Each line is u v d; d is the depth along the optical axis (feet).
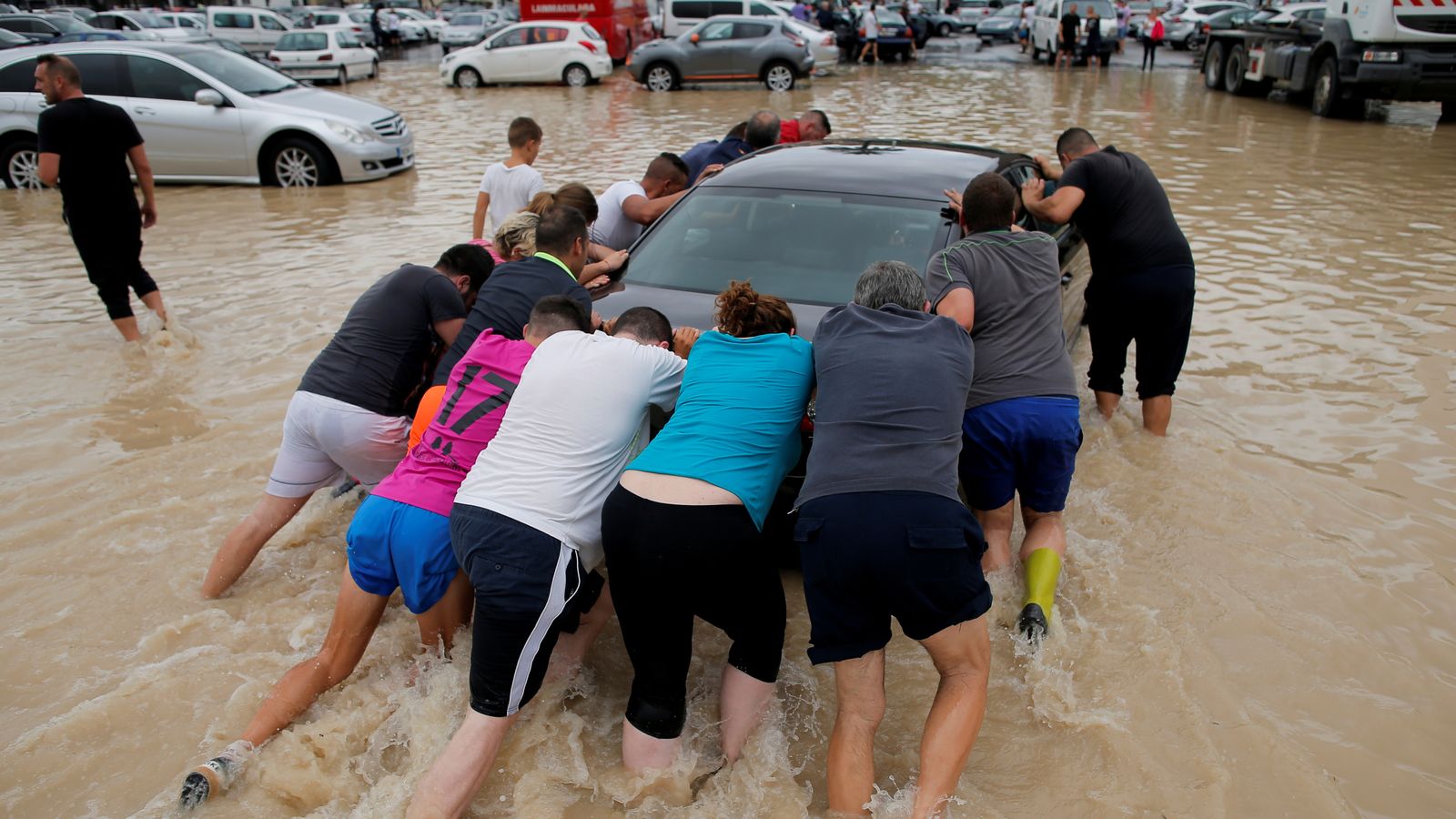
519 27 75.51
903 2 118.42
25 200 37.06
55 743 9.74
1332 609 11.80
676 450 9.46
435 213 33.68
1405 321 21.38
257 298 24.06
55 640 11.33
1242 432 16.44
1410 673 10.69
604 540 9.28
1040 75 79.25
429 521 9.99
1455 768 9.40
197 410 17.65
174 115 37.50
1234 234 28.94
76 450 15.98
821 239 13.92
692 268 13.88
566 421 9.69
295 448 12.21
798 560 13.10
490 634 8.96
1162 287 15.28
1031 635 11.05
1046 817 8.89
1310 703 10.28
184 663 10.91
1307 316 21.81
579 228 12.51
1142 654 11.00
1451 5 47.32
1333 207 32.40
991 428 11.79
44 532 13.51
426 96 69.82
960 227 13.89
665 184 18.99
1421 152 42.86
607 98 67.62
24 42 64.59
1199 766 9.41
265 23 89.71
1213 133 48.49
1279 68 57.47
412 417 13.39
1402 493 14.42
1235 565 12.69
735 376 9.89
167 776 9.37
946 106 59.77
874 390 9.34
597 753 9.80
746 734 9.73
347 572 10.16
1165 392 16.06
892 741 9.97
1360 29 49.06
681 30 80.43
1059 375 11.97
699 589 9.11
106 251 20.16
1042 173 18.38
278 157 38.17
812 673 11.03
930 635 9.04
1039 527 12.37
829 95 67.46
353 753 9.71
